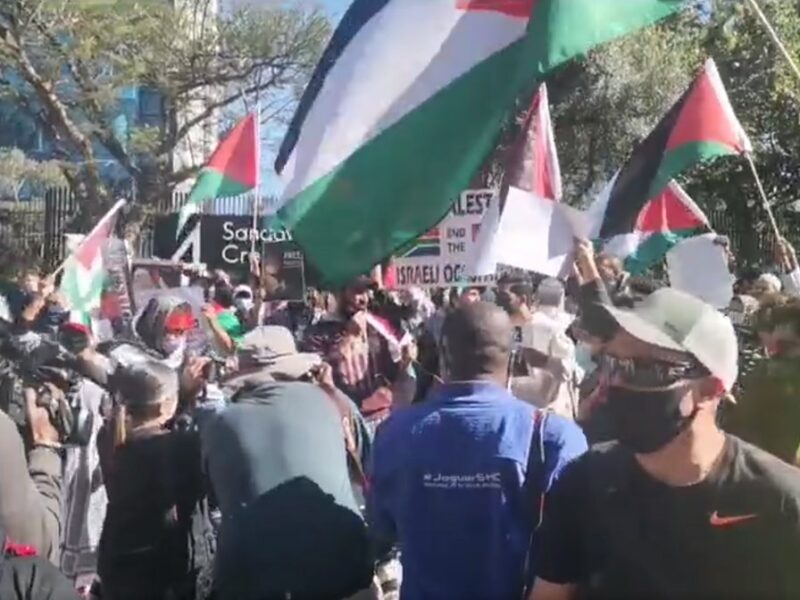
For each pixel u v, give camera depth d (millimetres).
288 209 4406
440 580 3219
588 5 3766
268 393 3879
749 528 2420
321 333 7848
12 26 22188
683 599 2441
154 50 23188
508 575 3172
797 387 3791
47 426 4891
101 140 24891
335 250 4371
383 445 3375
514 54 4133
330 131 4379
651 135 6805
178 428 4273
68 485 5203
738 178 28359
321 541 3645
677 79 28062
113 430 4199
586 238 5152
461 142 4227
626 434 2459
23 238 25672
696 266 6812
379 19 4324
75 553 5203
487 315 3326
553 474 3135
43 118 24969
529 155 6453
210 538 4234
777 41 3852
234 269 17766
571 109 28000
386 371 7395
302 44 23562
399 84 4293
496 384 3307
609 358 2508
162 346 6605
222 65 23641
